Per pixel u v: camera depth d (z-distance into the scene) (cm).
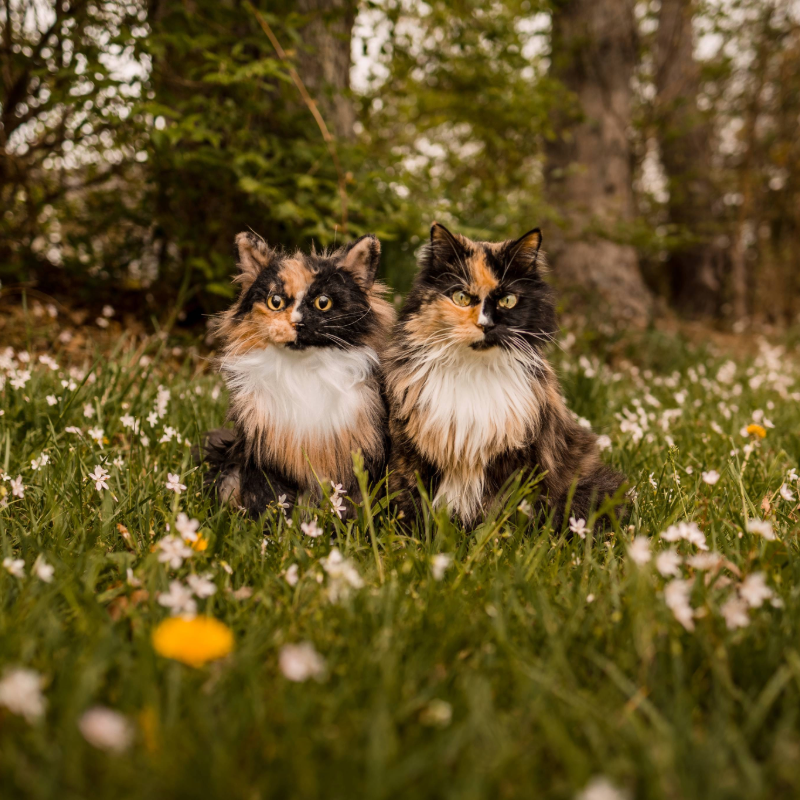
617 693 147
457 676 152
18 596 176
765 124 1199
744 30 1042
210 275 472
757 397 492
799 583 190
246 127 459
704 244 1345
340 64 555
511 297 259
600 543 233
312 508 245
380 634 162
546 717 130
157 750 118
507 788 121
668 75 1236
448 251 265
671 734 128
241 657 146
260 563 207
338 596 176
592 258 877
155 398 364
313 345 258
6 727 126
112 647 149
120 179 580
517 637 169
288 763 121
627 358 646
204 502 253
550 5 635
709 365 630
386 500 250
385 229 460
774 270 1265
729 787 117
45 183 554
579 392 443
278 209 429
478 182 724
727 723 135
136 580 179
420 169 584
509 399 254
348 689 141
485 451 253
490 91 632
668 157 1338
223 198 517
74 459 272
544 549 210
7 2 470
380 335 280
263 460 264
